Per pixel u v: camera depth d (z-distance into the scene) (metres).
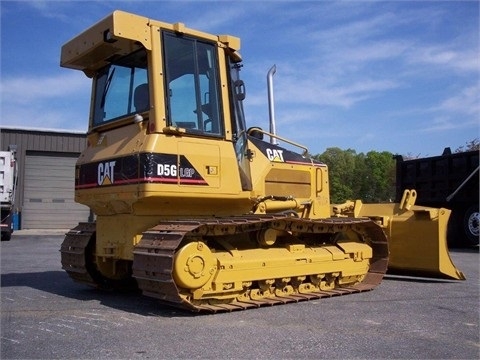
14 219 25.67
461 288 8.21
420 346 4.93
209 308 6.06
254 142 7.53
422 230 8.87
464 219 15.34
